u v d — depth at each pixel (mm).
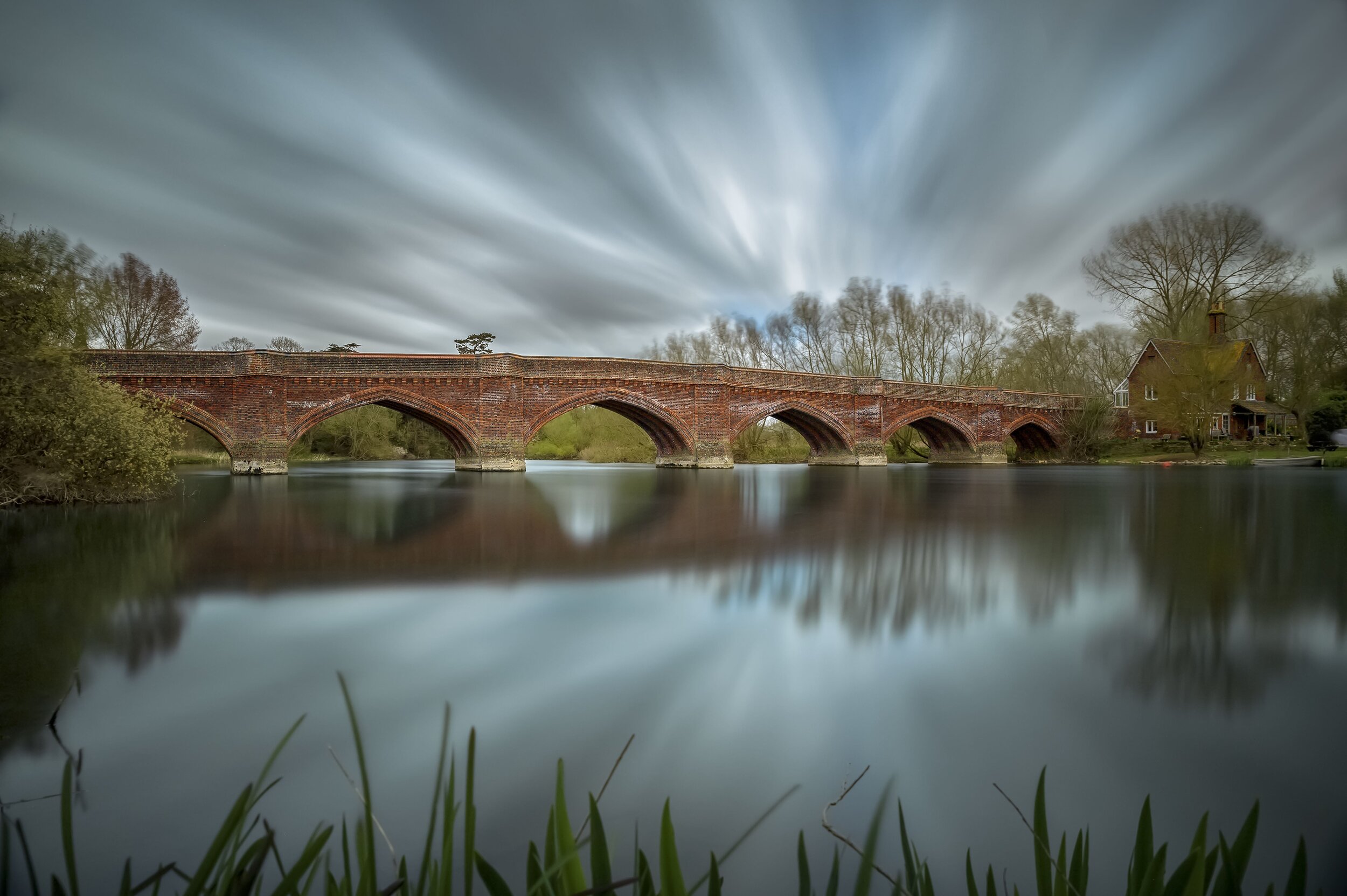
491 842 3582
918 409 50750
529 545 12539
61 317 16031
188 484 28172
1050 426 57500
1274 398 55875
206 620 7648
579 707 5258
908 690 5586
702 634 7078
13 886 3305
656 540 12969
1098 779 4180
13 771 4375
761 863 3377
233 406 32188
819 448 51188
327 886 1158
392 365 34594
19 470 17500
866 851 1232
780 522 15891
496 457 36156
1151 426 57000
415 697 5492
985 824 3705
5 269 14641
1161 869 1258
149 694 5574
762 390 43750
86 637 7047
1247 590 8922
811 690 5582
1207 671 6031
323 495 23016
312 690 5656
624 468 46219
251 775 4324
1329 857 3408
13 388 15281
